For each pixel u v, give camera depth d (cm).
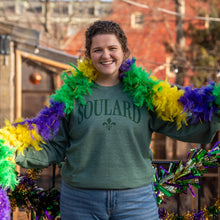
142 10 1120
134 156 166
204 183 573
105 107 167
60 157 182
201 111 167
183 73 847
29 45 640
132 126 164
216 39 938
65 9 1180
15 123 173
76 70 182
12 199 216
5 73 631
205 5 1048
